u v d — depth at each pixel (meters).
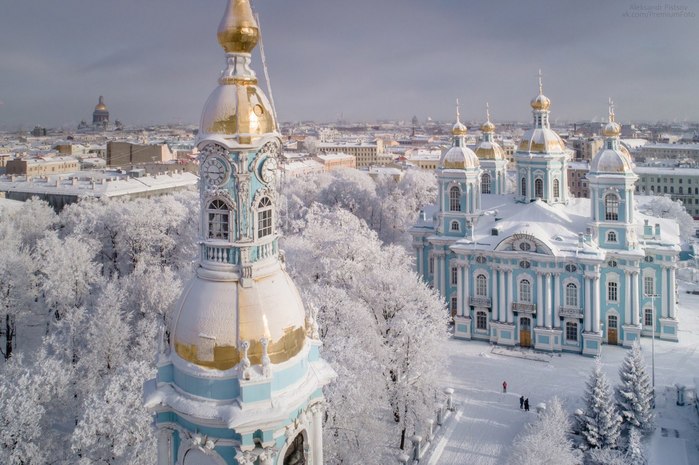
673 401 76.88
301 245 97.69
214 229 25.42
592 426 64.25
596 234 94.75
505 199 113.88
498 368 88.56
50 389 61.09
